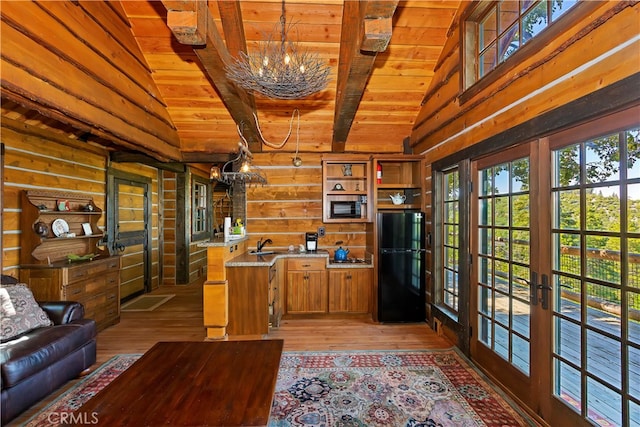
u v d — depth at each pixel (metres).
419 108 4.14
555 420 1.93
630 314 1.50
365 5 2.04
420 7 2.98
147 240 5.88
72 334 2.54
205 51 2.55
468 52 2.94
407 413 2.20
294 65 2.29
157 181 6.29
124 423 1.33
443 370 2.81
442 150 3.59
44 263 3.42
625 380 1.51
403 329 3.89
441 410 2.23
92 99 2.65
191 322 4.17
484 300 2.80
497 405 2.29
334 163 4.67
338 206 4.66
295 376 2.71
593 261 1.70
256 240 4.77
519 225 2.31
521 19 2.34
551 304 1.98
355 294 4.32
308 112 4.06
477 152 2.78
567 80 1.81
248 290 3.56
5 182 3.19
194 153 4.65
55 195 3.72
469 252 3.00
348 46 2.75
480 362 2.83
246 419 1.36
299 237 4.79
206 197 7.80
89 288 3.62
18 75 1.95
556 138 1.93
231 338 3.54
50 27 2.20
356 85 3.00
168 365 1.86
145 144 3.59
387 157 4.28
